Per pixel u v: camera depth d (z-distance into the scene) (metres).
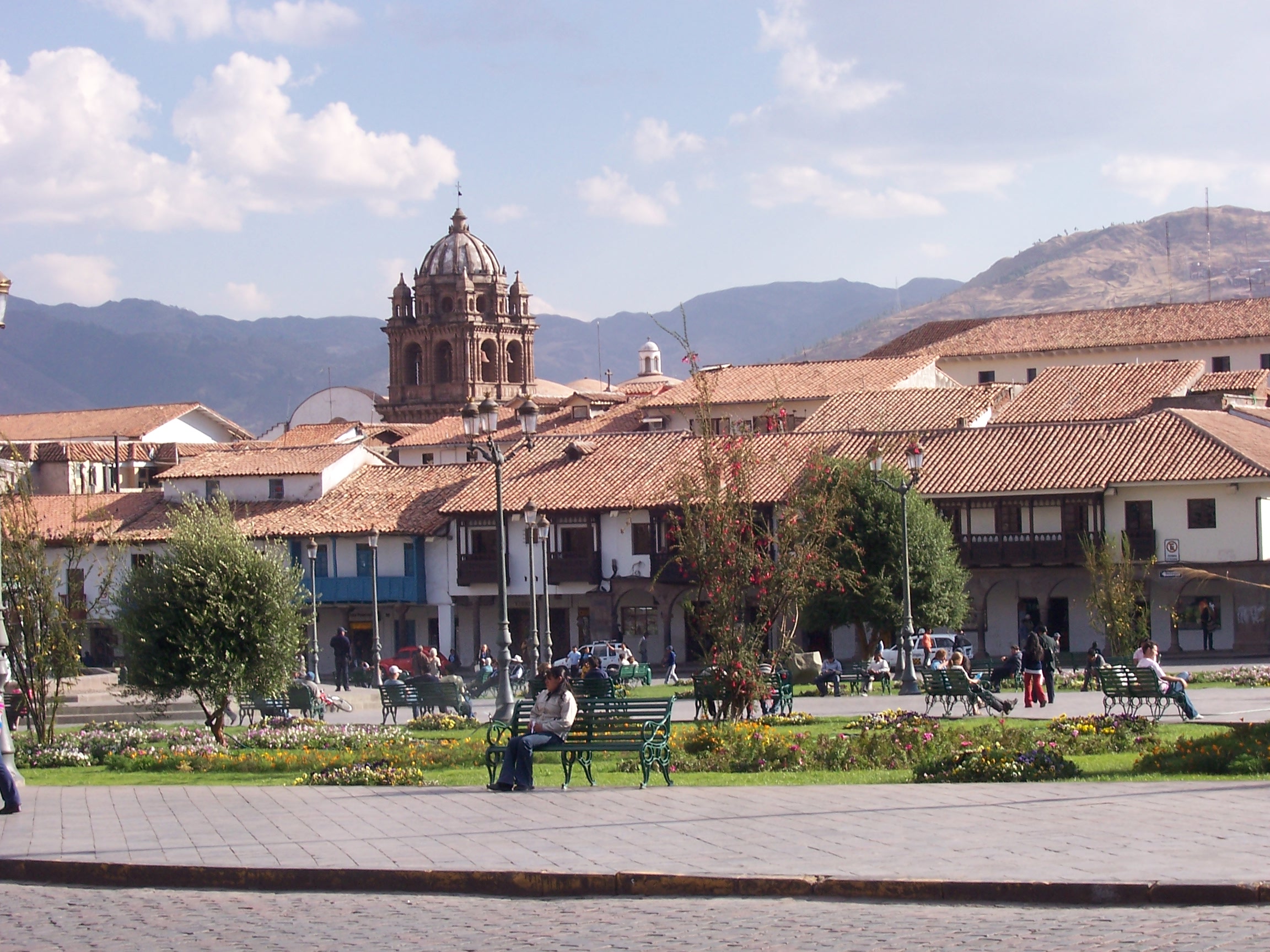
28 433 107.12
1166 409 63.41
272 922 13.47
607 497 65.88
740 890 13.71
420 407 145.25
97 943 12.91
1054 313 98.88
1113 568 49.78
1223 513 57.44
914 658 46.62
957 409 72.25
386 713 38.16
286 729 32.41
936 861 14.12
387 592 69.25
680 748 25.95
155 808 19.55
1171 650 58.16
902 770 23.28
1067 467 59.72
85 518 71.94
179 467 76.75
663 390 106.00
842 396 76.69
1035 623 60.97
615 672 48.50
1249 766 20.73
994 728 25.94
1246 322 89.88
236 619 32.00
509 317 150.12
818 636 62.12
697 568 31.75
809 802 18.36
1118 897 12.80
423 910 13.72
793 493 37.28
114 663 65.31
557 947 12.15
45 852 16.19
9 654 30.97
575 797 19.69
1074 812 16.77
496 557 67.88
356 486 73.38
